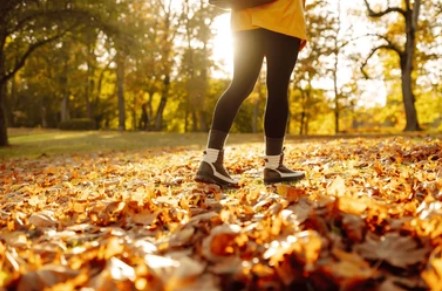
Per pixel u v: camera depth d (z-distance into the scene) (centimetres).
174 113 5500
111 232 214
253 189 336
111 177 566
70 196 404
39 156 1354
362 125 5919
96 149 1694
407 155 489
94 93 5094
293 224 181
